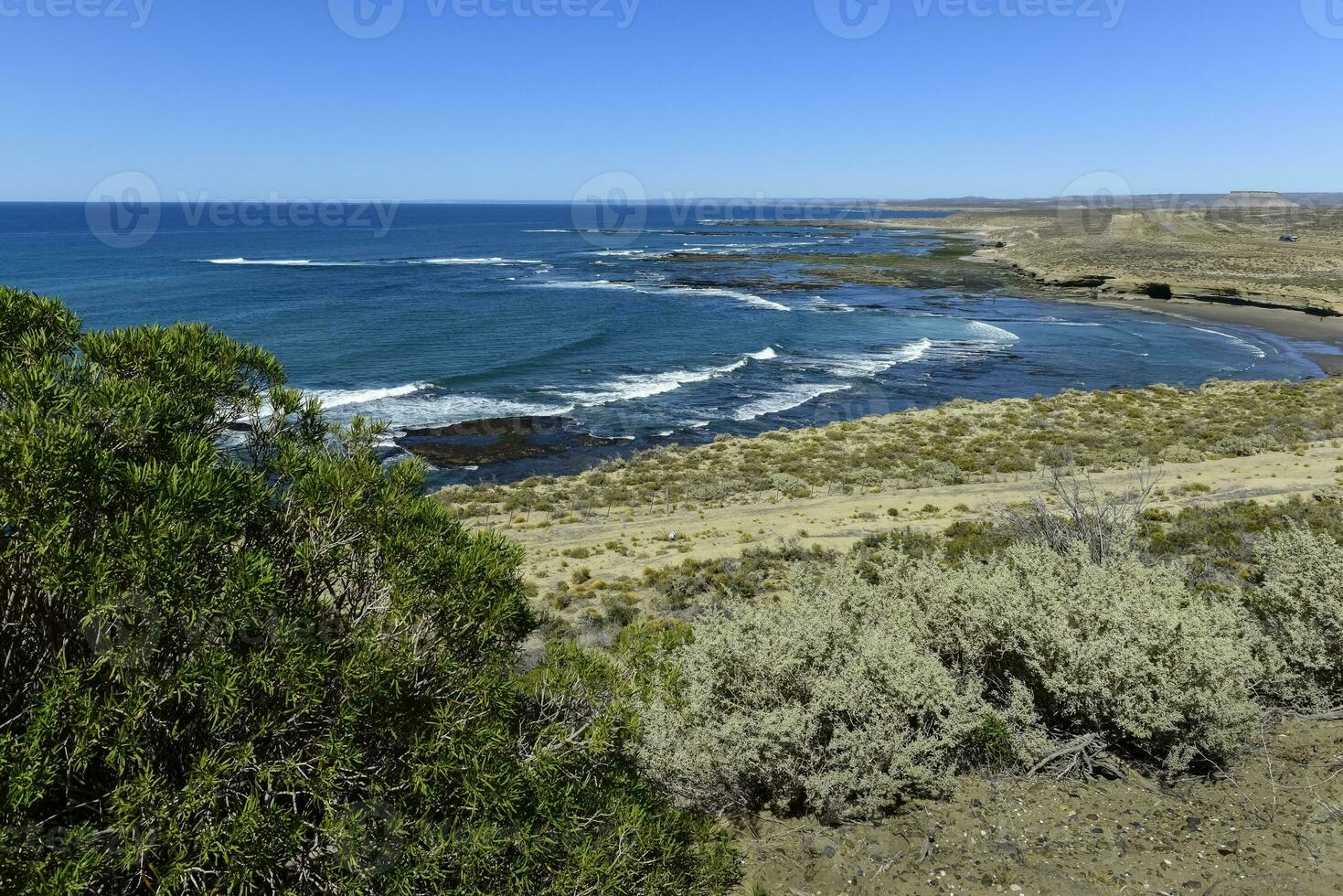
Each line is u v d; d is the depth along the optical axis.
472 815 3.78
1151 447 31.02
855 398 43.09
